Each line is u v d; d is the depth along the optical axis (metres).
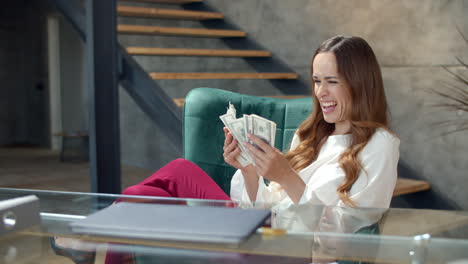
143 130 5.99
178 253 0.86
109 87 3.37
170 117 3.46
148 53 3.75
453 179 3.25
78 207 1.07
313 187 1.66
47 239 0.93
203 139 2.29
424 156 3.39
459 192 3.22
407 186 3.25
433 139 3.33
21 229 0.97
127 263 0.87
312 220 1.01
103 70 3.33
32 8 7.99
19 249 0.90
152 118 3.63
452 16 3.16
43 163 6.32
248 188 1.81
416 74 3.38
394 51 3.50
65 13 3.93
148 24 5.72
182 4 5.38
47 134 7.93
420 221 1.00
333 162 1.73
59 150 7.66
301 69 4.25
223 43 5.01
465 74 3.12
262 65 4.60
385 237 0.92
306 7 4.15
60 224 0.98
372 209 1.11
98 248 0.89
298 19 4.23
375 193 1.58
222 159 2.32
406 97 3.45
